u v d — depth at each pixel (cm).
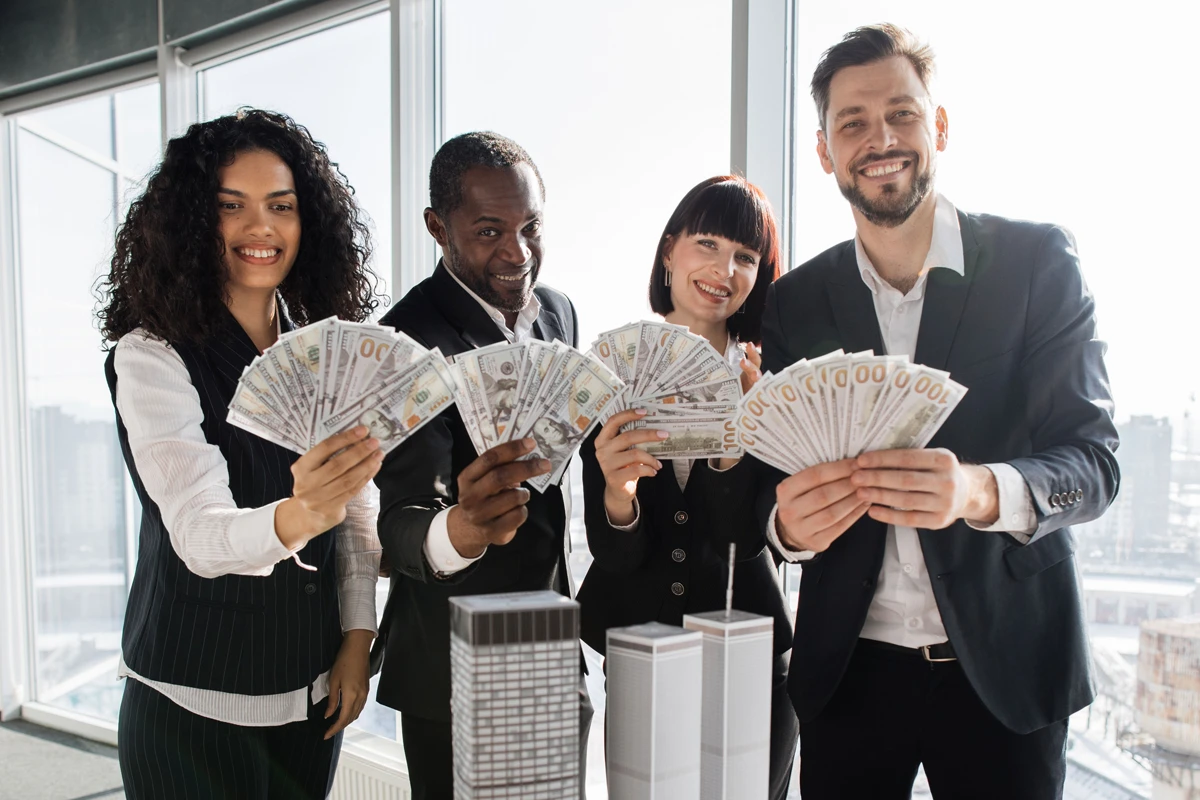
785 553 128
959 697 128
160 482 128
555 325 171
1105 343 126
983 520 109
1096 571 172
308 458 105
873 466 102
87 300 385
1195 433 161
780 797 160
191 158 140
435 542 117
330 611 152
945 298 129
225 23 322
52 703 414
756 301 171
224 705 138
